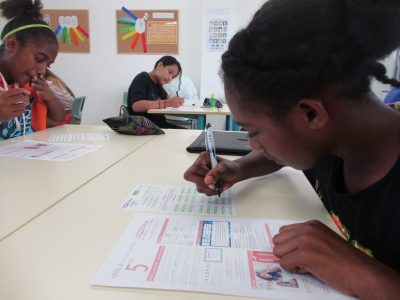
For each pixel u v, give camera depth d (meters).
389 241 0.48
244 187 0.84
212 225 0.62
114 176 0.91
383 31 0.42
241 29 0.51
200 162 0.81
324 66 0.42
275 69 0.44
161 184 0.85
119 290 0.43
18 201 0.72
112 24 3.88
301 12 0.43
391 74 0.47
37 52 1.46
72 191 0.79
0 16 1.44
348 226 0.57
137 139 1.40
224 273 0.47
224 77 0.51
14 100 1.25
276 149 0.50
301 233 0.49
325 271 0.44
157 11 3.82
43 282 0.44
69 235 0.57
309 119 0.45
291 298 0.42
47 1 3.85
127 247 0.54
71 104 2.25
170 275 0.46
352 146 0.50
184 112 2.65
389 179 0.48
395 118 0.51
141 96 2.95
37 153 1.14
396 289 0.40
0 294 0.42
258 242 0.56
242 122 0.51
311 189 0.83
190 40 3.86
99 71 4.02
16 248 0.53
